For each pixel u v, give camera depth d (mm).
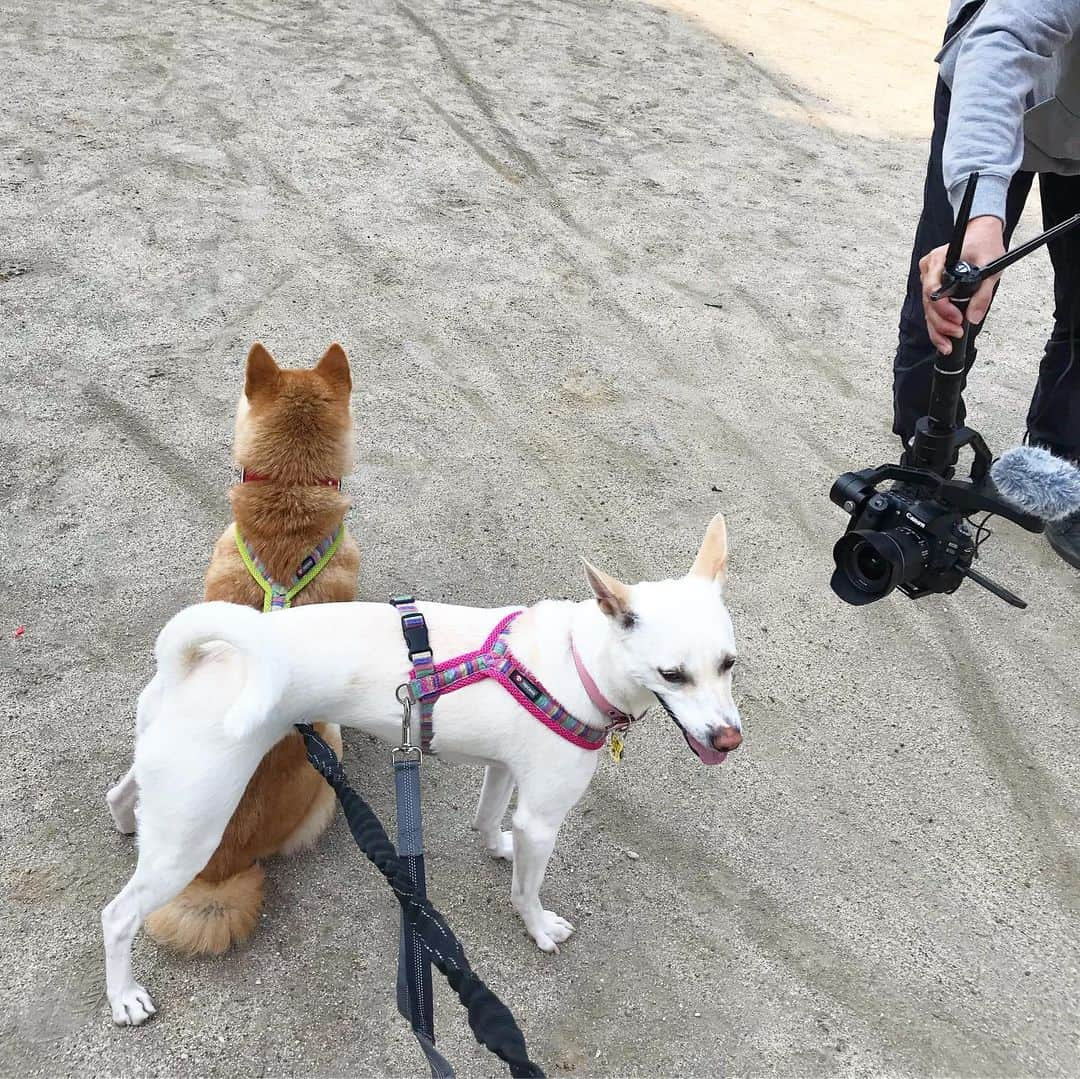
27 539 4043
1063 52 3309
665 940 2936
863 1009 2795
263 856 2855
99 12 9562
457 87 9102
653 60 10680
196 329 5477
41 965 2654
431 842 3158
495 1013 1889
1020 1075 2664
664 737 3588
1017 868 3250
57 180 6629
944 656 4098
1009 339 6391
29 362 5035
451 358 5609
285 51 9320
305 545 2994
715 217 7578
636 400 5500
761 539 4645
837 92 10609
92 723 3340
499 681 2564
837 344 6207
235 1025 2582
